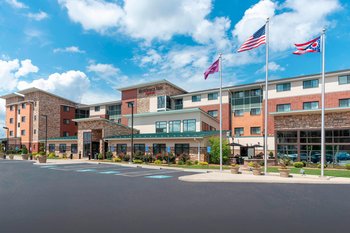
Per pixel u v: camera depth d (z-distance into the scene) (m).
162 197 11.26
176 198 11.05
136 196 11.48
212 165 28.92
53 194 11.90
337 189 13.73
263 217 8.05
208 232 6.62
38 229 6.80
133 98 54.91
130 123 45.34
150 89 52.59
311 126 27.84
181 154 31.80
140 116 43.31
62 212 8.55
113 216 8.09
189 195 11.78
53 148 52.03
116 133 42.44
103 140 40.50
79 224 7.24
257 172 19.69
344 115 26.05
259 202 10.29
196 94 50.38
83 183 15.65
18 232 6.57
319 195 11.93
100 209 8.98
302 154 28.23
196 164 30.36
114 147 39.66
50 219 7.72
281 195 11.90
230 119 47.91
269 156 33.47
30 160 40.81
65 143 49.41
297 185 15.22
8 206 9.42
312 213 8.55
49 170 24.41
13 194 11.88
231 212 8.65
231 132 47.53
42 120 57.81
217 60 22.66
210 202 10.25
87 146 43.19
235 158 31.61
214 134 33.22
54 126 60.50
